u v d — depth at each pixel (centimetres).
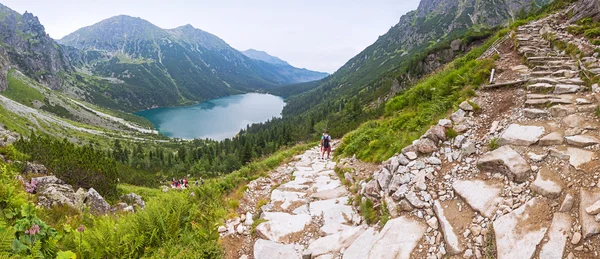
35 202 862
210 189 957
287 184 1059
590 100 725
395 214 628
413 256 506
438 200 600
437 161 718
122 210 1298
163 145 15462
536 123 709
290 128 10925
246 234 712
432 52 6900
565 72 969
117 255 577
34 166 1443
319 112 14088
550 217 448
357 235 626
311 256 595
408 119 1203
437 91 1276
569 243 403
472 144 710
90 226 827
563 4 2147
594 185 457
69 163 1734
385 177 748
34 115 14475
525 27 1839
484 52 1919
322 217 743
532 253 411
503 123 771
